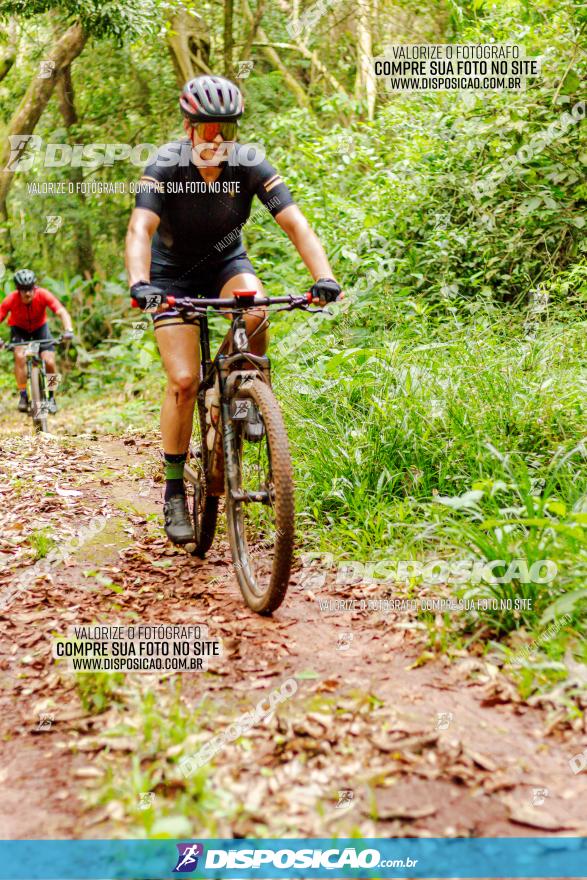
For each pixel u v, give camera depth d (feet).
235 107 11.70
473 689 8.84
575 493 11.78
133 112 53.06
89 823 7.04
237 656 9.81
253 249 29.14
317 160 28.40
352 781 7.36
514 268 22.08
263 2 45.47
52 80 47.11
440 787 7.24
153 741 8.06
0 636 10.89
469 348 16.47
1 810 7.26
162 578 12.71
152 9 37.50
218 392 11.84
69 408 34.91
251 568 11.52
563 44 22.34
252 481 12.55
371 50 41.45
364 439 14.51
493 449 11.59
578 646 9.12
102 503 17.16
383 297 21.65
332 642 10.11
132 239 11.52
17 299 26.81
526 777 7.35
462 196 23.53
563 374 15.19
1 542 14.65
